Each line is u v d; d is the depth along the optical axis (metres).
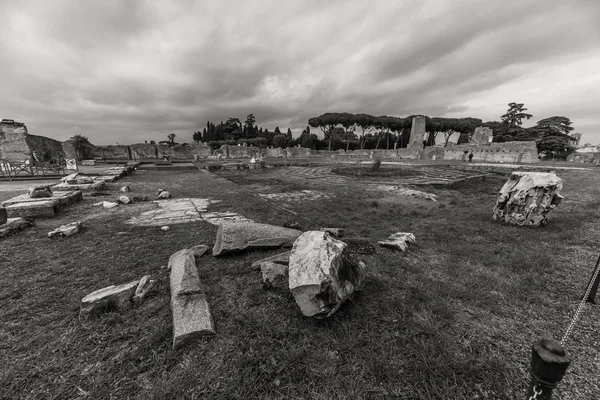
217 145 65.06
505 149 34.53
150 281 2.90
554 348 1.14
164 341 2.07
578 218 5.86
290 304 2.56
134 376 1.74
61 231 4.68
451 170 20.72
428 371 1.76
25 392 1.62
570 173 16.86
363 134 61.47
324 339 2.08
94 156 36.06
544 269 3.35
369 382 1.69
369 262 3.61
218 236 4.02
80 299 2.67
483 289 2.90
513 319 2.37
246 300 2.66
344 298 2.34
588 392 1.62
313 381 1.70
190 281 2.68
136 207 7.46
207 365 1.83
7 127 17.53
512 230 5.12
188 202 8.26
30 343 2.03
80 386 1.66
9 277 3.14
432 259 3.77
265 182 13.94
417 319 2.33
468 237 4.76
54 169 16.33
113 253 3.93
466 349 1.98
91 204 7.74
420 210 7.18
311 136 64.81
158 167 24.67
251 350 1.97
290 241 4.14
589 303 2.61
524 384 1.68
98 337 2.12
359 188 11.70
